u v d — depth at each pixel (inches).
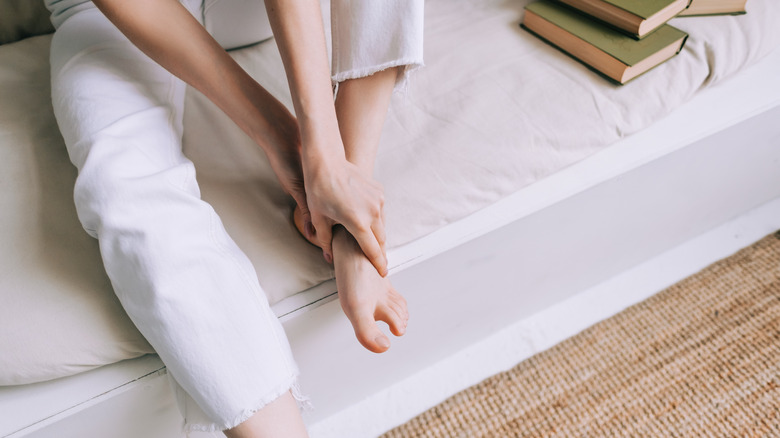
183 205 21.5
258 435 21.5
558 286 38.2
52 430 22.7
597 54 31.2
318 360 29.5
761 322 38.4
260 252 25.3
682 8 32.0
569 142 29.0
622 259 40.1
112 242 20.7
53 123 29.5
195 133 29.5
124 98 24.3
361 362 32.1
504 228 28.3
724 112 32.2
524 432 34.1
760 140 35.1
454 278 29.9
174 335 20.1
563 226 31.5
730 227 44.2
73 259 23.7
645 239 39.1
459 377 37.0
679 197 36.1
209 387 20.4
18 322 21.7
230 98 24.1
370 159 25.0
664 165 31.7
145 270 20.1
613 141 30.3
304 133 22.5
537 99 30.4
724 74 32.7
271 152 24.7
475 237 27.5
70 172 27.1
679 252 42.9
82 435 24.4
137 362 23.8
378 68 24.7
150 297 20.1
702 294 40.1
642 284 41.2
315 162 22.1
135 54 26.3
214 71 23.8
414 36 24.3
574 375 36.4
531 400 35.4
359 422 35.3
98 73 24.7
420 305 30.3
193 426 22.0
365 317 23.2
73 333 22.1
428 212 26.7
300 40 22.3
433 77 32.2
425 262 27.0
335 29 25.1
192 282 20.5
